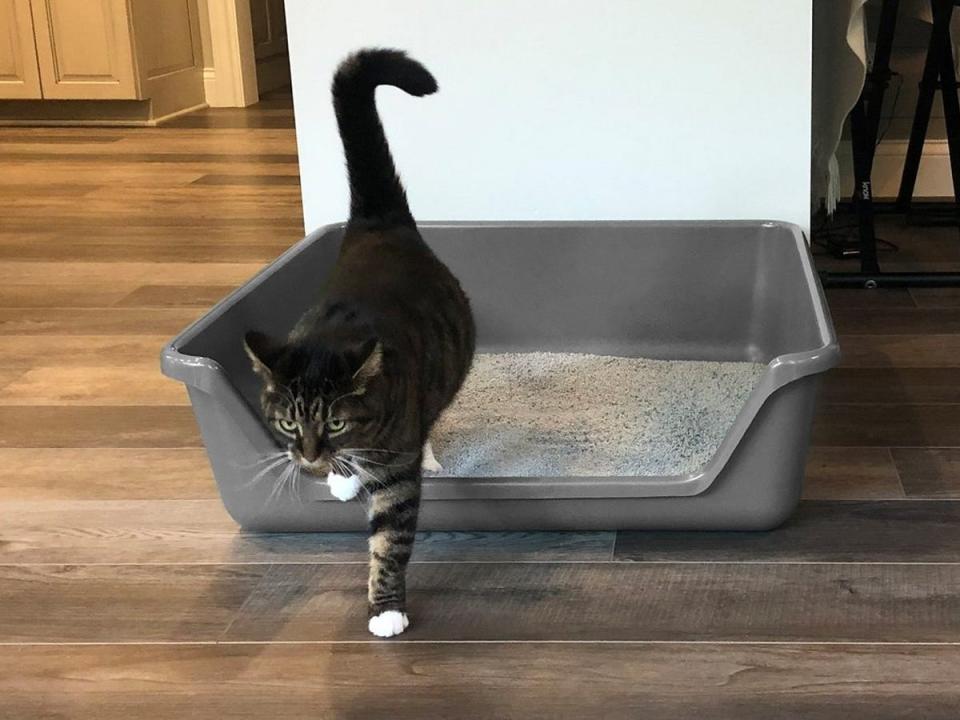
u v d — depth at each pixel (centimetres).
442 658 135
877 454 182
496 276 227
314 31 222
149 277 291
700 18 211
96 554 162
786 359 144
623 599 145
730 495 154
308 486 158
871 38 296
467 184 229
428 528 162
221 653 138
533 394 208
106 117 522
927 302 249
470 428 194
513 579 151
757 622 139
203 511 173
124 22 499
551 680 130
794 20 209
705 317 223
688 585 148
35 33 505
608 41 215
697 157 222
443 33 218
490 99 222
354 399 131
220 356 177
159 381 224
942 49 259
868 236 258
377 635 140
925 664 129
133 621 145
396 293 156
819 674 129
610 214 229
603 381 213
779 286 214
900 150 316
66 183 403
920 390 204
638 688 128
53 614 147
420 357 149
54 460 191
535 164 227
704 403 201
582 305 227
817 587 146
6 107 528
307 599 149
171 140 481
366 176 177
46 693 132
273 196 374
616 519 158
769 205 223
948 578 146
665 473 176
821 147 261
